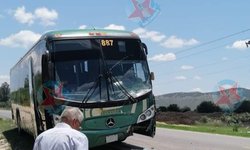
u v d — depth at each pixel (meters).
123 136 13.31
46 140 5.01
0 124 34.06
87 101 12.95
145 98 13.61
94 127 12.93
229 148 17.12
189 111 65.06
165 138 21.28
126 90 13.45
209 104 61.28
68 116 5.21
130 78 13.66
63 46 13.34
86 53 13.45
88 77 13.24
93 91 13.10
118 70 13.59
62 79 13.03
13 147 18.39
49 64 12.97
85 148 5.04
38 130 15.21
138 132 13.66
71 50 13.36
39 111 14.56
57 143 4.97
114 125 13.13
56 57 13.18
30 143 19.38
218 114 53.97
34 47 15.76
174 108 68.81
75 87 13.05
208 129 30.66
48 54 13.03
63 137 5.00
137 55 14.05
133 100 13.39
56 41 13.32
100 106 13.02
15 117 24.72
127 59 13.83
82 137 5.07
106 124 13.05
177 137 22.12
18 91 22.23
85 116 12.88
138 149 15.91
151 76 14.07
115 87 13.36
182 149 16.45
